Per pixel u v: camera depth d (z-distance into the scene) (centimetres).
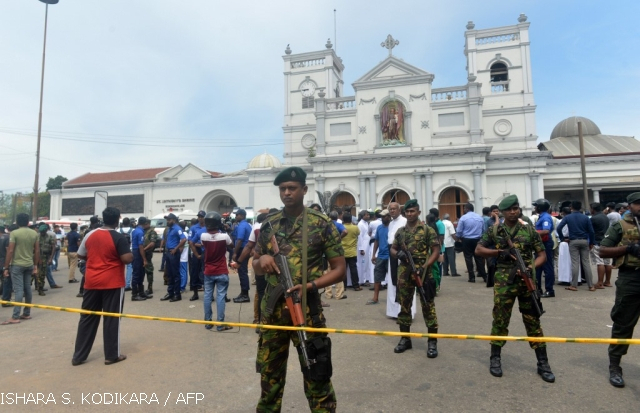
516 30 3055
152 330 658
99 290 512
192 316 767
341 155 2992
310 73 3488
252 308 835
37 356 543
